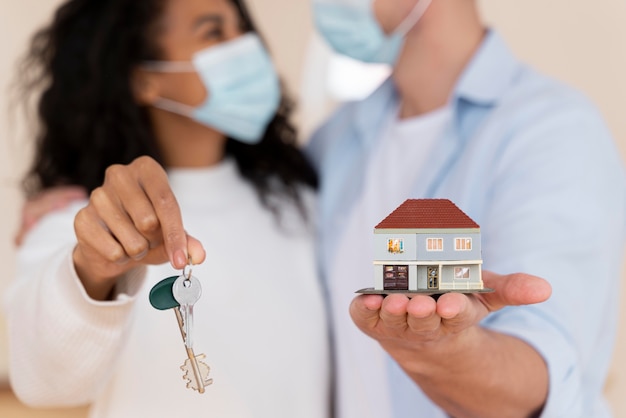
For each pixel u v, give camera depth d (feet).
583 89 8.86
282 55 9.84
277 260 4.99
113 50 5.05
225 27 5.17
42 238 4.51
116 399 4.53
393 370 4.56
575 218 3.92
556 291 3.69
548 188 4.03
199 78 5.06
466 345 2.83
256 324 4.74
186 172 5.15
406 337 2.60
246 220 5.10
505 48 4.82
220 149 5.29
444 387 3.01
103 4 5.17
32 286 3.67
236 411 4.55
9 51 9.25
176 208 2.77
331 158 5.35
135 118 5.06
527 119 4.37
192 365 2.72
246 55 5.13
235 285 4.80
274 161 5.33
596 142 4.29
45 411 7.21
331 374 4.98
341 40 5.06
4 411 7.13
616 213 4.16
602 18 8.78
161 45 5.05
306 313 4.87
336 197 5.22
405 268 2.65
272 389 4.66
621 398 8.49
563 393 3.22
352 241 4.96
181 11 5.06
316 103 8.87
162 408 4.51
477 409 3.13
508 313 3.62
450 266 2.66
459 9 4.86
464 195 4.42
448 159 4.64
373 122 5.25
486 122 4.54
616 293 4.22
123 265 3.08
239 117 5.10
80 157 5.16
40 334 3.45
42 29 5.54
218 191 5.15
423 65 4.92
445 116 4.82
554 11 8.93
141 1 5.02
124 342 3.65
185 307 2.72
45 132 5.32
